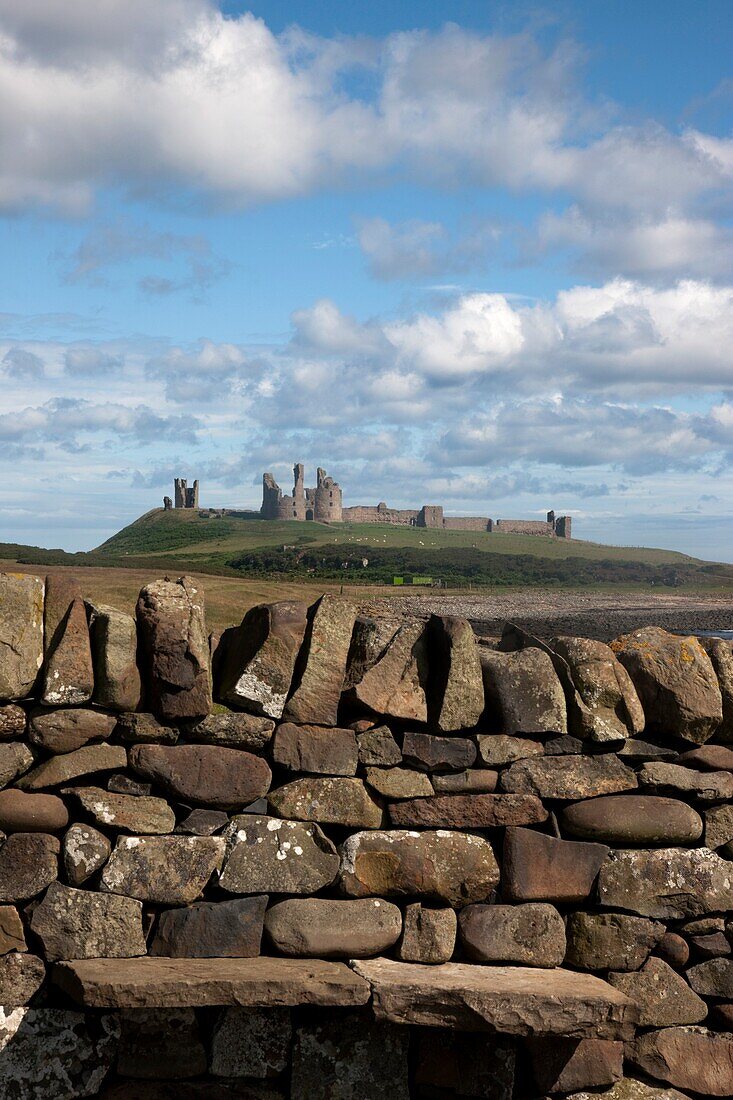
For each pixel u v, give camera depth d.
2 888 5.15
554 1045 5.38
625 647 6.13
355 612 5.87
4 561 47.28
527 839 5.59
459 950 5.52
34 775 5.22
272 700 5.47
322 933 5.33
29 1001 5.15
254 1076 5.16
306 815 5.46
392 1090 5.21
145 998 4.73
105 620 5.35
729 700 5.92
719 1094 5.58
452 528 187.62
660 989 5.66
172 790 5.32
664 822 5.73
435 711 5.61
